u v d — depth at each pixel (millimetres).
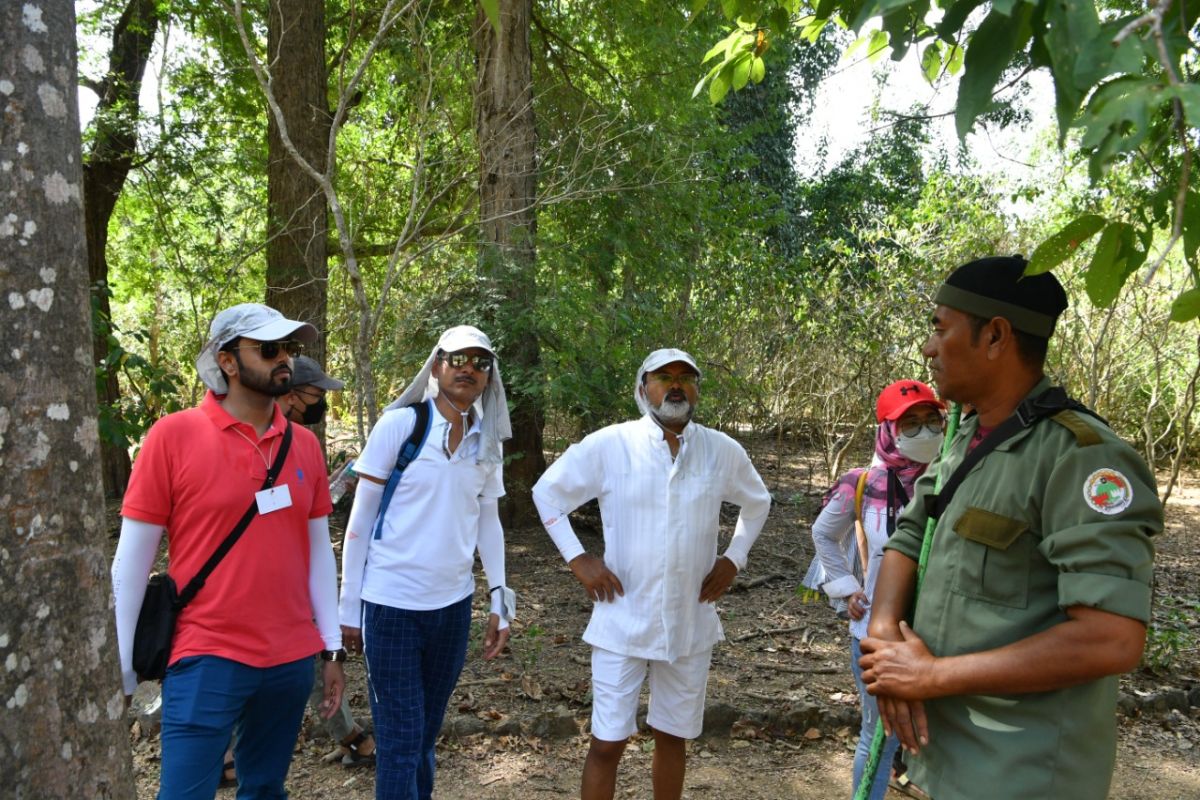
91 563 1664
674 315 9711
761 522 3605
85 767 1639
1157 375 8805
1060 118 1144
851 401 12391
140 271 12180
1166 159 2555
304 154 8430
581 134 8227
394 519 3207
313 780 4094
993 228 10508
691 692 3396
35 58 1588
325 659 3000
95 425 1698
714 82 3186
